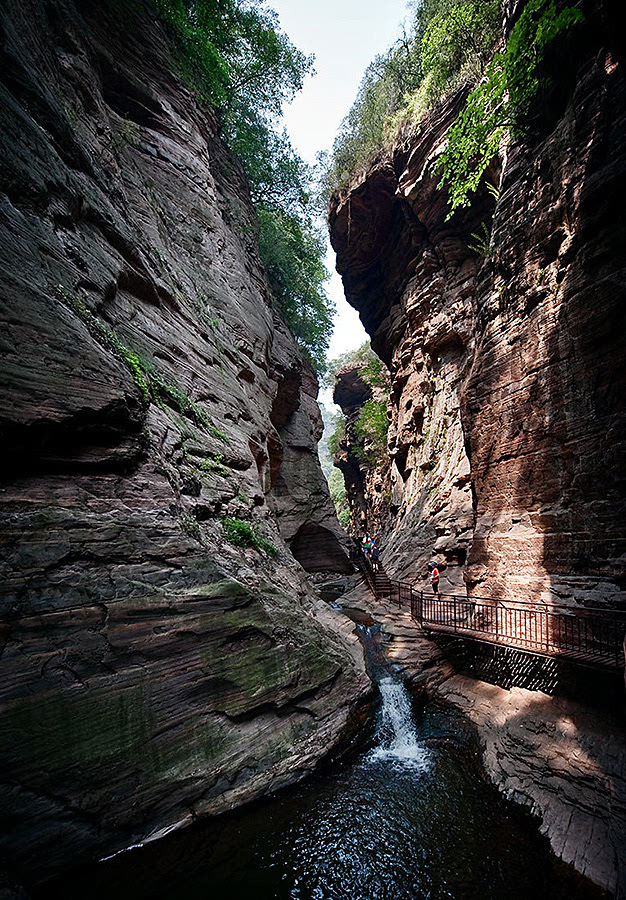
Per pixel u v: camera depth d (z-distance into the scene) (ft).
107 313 24.38
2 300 15.99
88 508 17.39
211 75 52.11
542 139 34.35
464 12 50.85
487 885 15.58
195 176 46.19
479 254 60.39
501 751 22.90
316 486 79.56
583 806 17.78
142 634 17.21
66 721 14.60
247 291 51.03
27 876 12.98
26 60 22.76
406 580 55.83
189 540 20.48
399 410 79.10
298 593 31.37
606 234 26.53
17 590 14.43
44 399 16.40
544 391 30.78
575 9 26.37
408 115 63.98
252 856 16.51
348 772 21.86
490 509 35.96
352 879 15.80
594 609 24.61
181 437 26.50
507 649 29.63
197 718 18.20
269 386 55.11
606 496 25.46
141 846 15.37
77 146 24.99
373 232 77.97
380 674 32.42
